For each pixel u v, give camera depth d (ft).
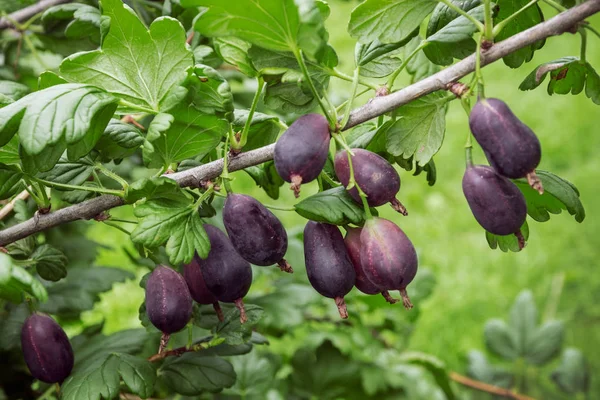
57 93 1.21
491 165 1.19
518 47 1.21
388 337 2.88
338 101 2.43
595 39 5.42
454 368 3.17
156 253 1.44
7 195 1.33
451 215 4.15
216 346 1.50
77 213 1.29
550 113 4.84
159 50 1.30
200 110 1.25
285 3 1.14
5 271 1.17
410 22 1.28
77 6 1.65
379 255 1.21
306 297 1.88
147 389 1.39
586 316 3.35
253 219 1.22
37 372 1.35
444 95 1.35
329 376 2.09
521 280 3.66
